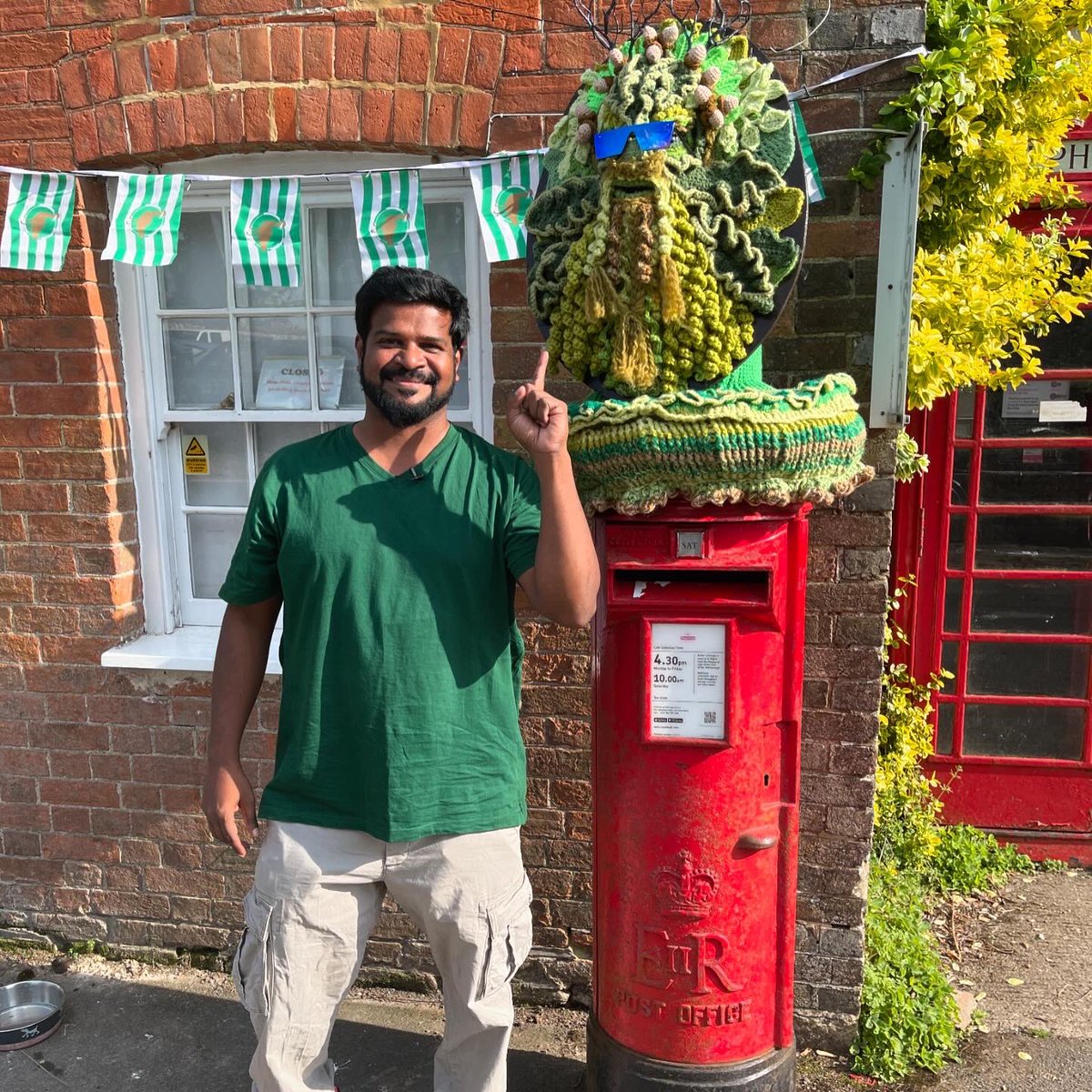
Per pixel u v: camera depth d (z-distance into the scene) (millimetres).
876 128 2373
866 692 2635
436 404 1884
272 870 1962
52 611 3119
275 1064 1952
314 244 3023
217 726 2068
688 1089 2090
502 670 1996
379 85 2650
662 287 1745
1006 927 3453
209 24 2695
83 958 3287
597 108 1799
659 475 1792
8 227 2818
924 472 3836
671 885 2018
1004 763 3959
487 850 1977
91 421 3000
